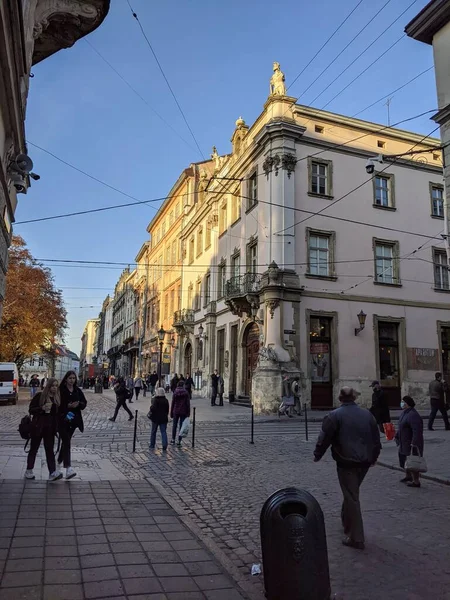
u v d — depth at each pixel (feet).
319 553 12.03
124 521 18.44
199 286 117.39
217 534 18.51
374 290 83.30
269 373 71.87
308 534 11.99
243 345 87.30
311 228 80.07
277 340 74.28
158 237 177.06
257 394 72.13
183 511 20.29
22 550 14.97
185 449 39.11
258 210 84.48
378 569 14.88
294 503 12.49
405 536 18.02
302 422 61.98
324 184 83.30
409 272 87.10
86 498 21.66
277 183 79.10
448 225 39.68
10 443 40.32
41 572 13.38
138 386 96.84
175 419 41.16
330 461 33.96
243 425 57.36
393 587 13.61
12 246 122.83
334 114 84.38
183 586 12.92
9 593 11.97
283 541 11.98
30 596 11.85
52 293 136.67
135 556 14.90
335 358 78.07
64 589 12.36
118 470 29.89
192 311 121.08
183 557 15.02
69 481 25.04
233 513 21.30
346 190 84.07
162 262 165.48
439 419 68.28
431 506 22.49
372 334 81.87
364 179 86.17
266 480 27.86
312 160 82.02
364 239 84.17
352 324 80.38
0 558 14.25
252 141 87.35
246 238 88.99
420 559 15.71
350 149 85.05
